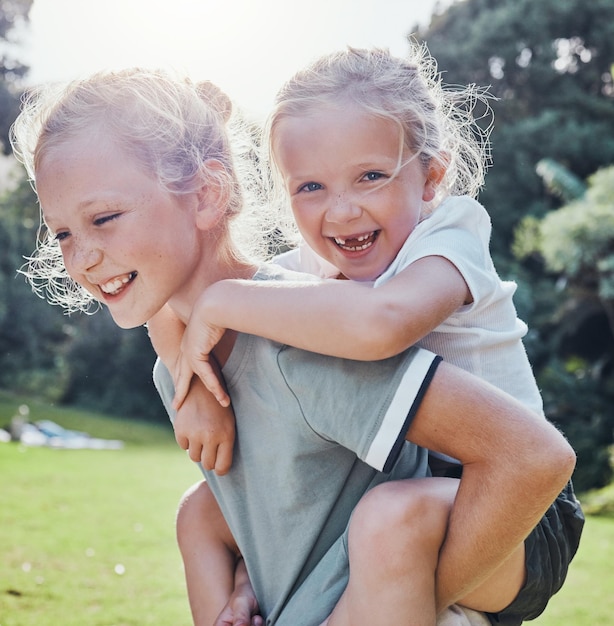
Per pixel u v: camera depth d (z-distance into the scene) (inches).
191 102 45.8
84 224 42.2
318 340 39.7
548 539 48.0
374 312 38.9
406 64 50.4
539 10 618.8
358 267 49.2
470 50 629.9
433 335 46.6
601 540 223.5
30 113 46.8
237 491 46.1
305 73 49.0
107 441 465.1
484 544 39.6
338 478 43.9
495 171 588.1
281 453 43.5
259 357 43.7
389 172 47.6
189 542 52.9
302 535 44.3
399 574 39.4
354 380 40.6
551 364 483.8
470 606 46.4
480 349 46.7
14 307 621.6
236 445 45.6
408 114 48.5
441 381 39.7
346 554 42.5
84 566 175.5
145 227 42.2
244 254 48.6
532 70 621.6
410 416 39.4
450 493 41.6
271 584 45.8
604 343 518.6
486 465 39.3
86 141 42.3
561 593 168.7
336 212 47.5
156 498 261.0
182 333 50.7
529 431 38.9
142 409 609.6
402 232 48.6
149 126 43.1
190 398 45.7
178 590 161.0
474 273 44.5
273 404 43.2
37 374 622.5
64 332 641.0
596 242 407.2
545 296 514.9
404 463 45.6
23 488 264.8
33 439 426.6
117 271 42.4
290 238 57.4
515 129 587.5
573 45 633.6
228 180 45.3
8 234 617.9
